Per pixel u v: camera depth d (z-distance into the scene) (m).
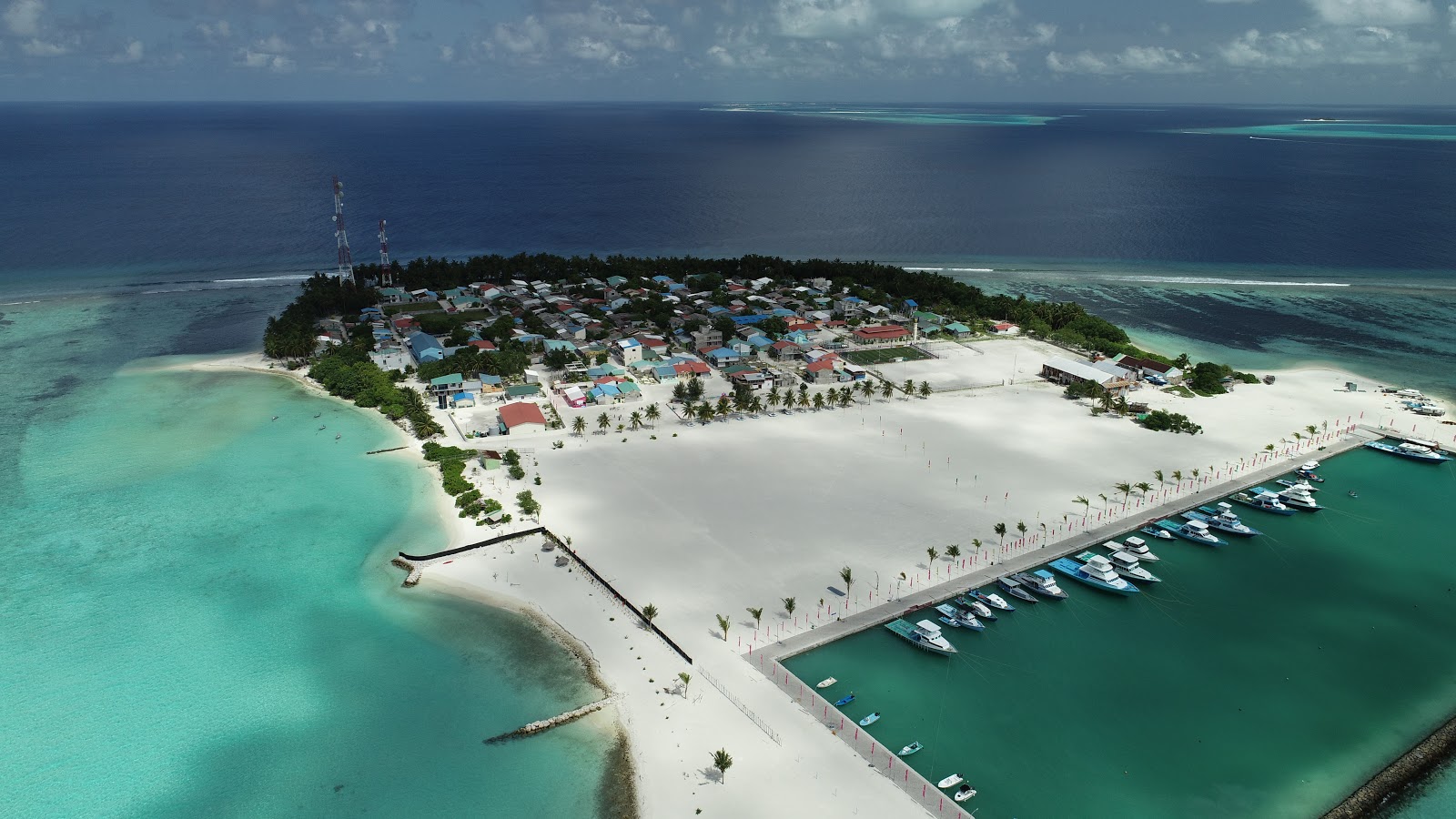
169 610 99.62
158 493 127.44
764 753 78.31
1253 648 97.25
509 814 71.81
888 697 87.31
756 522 119.69
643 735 80.44
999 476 136.12
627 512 122.06
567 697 85.75
